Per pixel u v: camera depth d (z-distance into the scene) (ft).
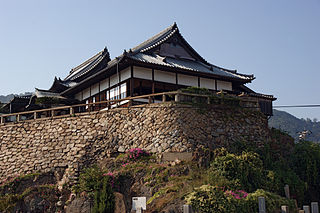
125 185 79.51
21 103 146.61
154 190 75.31
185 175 77.66
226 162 75.97
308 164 89.35
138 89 103.40
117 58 105.70
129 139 91.40
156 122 88.58
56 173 93.76
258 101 104.06
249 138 93.97
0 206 81.30
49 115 133.59
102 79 118.21
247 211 64.69
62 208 82.17
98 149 92.89
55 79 141.08
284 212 60.85
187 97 90.48
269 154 90.84
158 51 118.83
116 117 95.04
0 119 110.11
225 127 91.50
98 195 71.82
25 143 102.32
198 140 86.33
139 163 83.92
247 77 122.31
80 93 133.80
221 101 94.12
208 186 66.80
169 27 128.06
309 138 380.78
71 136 97.19
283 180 82.38
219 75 114.73
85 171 86.28
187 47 126.72
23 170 98.78
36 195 84.53
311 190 86.89
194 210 62.28
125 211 72.13
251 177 78.13
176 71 108.68
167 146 85.05
